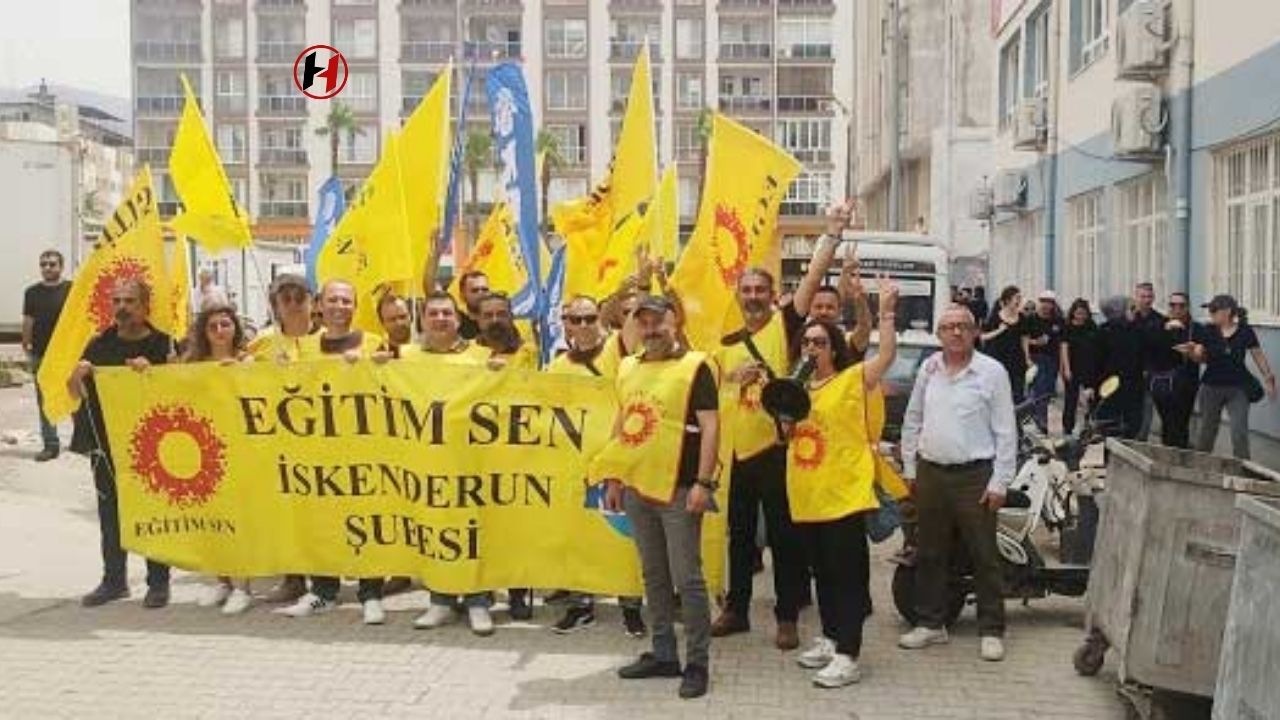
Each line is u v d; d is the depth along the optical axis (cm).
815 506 655
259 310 2673
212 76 7656
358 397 769
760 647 727
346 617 782
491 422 754
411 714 596
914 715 609
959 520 716
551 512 750
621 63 7681
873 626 785
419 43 7644
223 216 870
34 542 1005
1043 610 823
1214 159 1505
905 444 746
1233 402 1211
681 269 760
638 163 834
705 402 627
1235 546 545
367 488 770
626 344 756
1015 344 1602
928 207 4375
